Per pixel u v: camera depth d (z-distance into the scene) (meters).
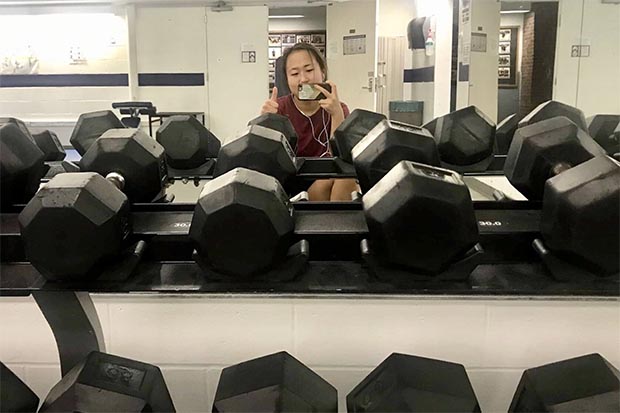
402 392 0.93
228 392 0.97
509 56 3.00
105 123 1.85
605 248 0.82
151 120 3.16
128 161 1.21
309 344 1.21
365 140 1.24
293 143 1.82
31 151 1.15
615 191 0.81
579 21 2.64
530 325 1.17
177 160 1.77
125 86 5.06
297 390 0.96
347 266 0.94
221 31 5.04
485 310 1.17
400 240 0.81
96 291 0.88
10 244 0.95
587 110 2.60
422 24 4.51
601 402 0.93
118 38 4.99
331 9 5.20
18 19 4.89
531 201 1.08
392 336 1.20
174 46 5.02
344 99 5.31
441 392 0.94
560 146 1.11
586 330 1.17
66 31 4.93
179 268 0.95
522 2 2.93
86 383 0.95
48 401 0.95
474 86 3.28
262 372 1.00
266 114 1.89
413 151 1.15
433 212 0.80
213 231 0.82
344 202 1.06
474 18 3.28
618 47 2.53
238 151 1.27
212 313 1.21
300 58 2.10
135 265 0.91
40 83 4.99
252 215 0.81
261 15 5.04
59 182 0.87
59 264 0.83
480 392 1.20
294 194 1.47
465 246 0.83
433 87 4.28
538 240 0.94
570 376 0.99
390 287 0.87
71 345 1.10
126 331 1.22
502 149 1.94
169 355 1.23
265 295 0.89
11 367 1.24
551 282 0.89
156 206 1.08
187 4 4.96
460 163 1.73
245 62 5.09
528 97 2.90
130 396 0.94
